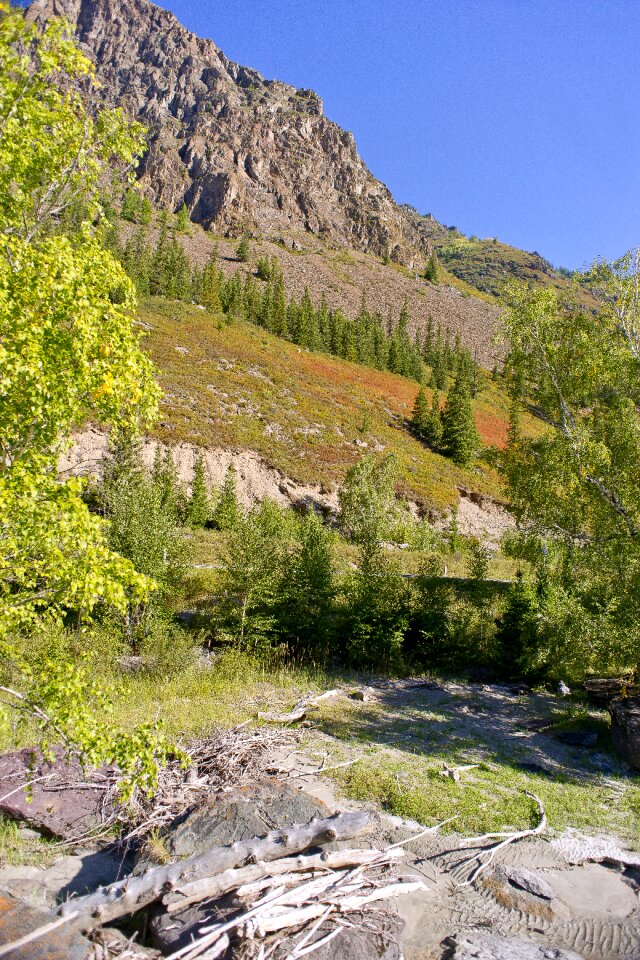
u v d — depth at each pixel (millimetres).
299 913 4457
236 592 14867
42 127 6109
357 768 8039
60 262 5250
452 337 127562
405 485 47781
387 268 157125
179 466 39156
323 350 86812
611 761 9266
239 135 172250
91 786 6418
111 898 4551
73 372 5359
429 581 20844
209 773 7219
